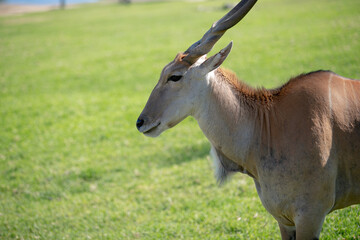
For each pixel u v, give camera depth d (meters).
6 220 9.74
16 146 14.61
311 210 4.91
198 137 12.98
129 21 42.34
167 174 10.98
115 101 18.22
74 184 11.45
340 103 5.07
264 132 5.34
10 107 19.06
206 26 32.50
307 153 4.89
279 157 5.12
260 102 5.52
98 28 40.22
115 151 13.16
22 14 65.50
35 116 17.52
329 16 26.59
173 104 5.59
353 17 24.44
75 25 44.28
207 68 5.39
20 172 12.62
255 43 23.56
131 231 8.40
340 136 4.97
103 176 11.65
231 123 5.52
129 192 10.48
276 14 31.81
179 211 8.98
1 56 31.97
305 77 5.47
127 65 24.22
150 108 5.67
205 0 56.06
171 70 5.55
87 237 8.41
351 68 15.12
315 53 18.81
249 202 8.44
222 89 5.58
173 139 13.25
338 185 5.05
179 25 35.03
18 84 23.38
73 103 18.64
